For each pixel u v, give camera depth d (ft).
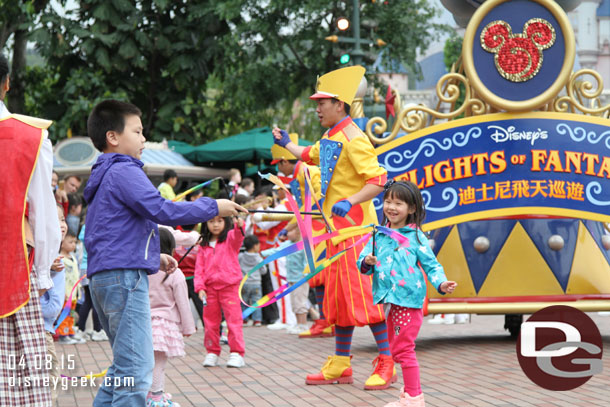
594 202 27.76
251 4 79.15
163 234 19.92
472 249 28.63
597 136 27.84
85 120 70.28
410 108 28.48
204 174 59.31
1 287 13.38
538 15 27.73
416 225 18.12
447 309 27.84
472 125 28.09
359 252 21.29
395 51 83.87
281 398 20.01
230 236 25.53
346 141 21.34
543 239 28.45
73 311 31.32
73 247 30.17
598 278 28.50
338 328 21.95
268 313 40.24
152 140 76.13
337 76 21.53
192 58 74.43
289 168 31.37
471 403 18.75
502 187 27.84
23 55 77.92
